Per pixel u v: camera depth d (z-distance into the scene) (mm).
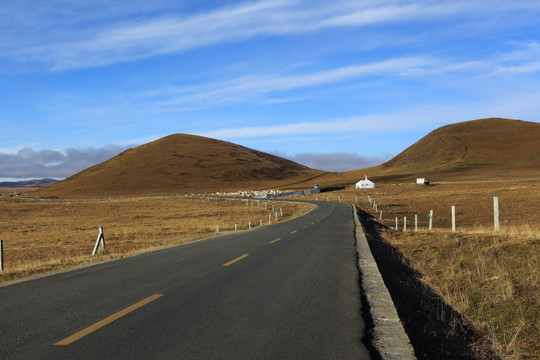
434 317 7246
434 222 42312
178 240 21625
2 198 108062
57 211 67000
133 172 189125
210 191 153875
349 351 4766
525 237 12961
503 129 196375
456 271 10906
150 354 4641
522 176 115000
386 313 6367
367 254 13320
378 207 57062
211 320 5961
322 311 6461
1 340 5129
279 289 8055
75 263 12758
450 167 162250
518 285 8531
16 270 11656
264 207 68375
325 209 50812
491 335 6605
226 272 9992
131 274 9859
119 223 46812
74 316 6195
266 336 5262
